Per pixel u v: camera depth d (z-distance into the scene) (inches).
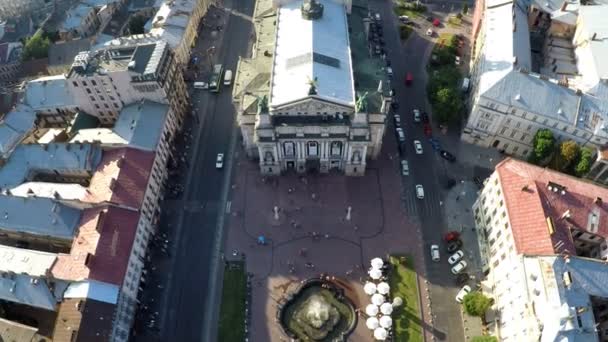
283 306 4660.4
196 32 7549.2
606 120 5280.5
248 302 4719.5
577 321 3661.4
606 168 5315.0
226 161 5915.4
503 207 4534.9
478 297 4347.9
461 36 7460.6
